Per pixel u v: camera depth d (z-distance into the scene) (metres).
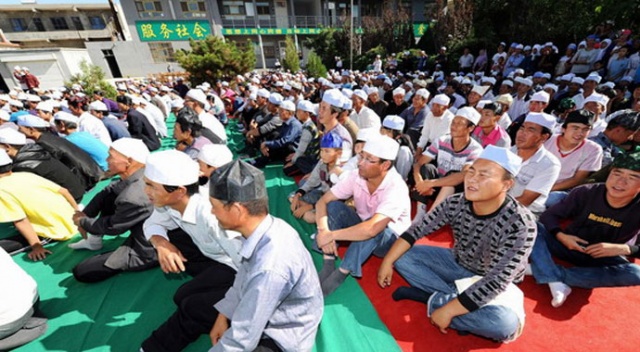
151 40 21.86
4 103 6.98
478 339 1.78
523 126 2.47
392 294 2.14
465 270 1.90
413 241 1.91
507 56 10.39
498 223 1.54
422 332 1.86
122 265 2.25
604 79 7.60
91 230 2.24
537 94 4.04
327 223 2.27
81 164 3.82
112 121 5.26
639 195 1.76
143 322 1.98
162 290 2.24
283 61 21.02
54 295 2.21
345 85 9.48
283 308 1.29
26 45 26.00
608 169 2.62
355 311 2.04
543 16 11.11
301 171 4.25
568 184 2.85
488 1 12.86
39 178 2.73
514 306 1.60
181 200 1.66
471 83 7.63
